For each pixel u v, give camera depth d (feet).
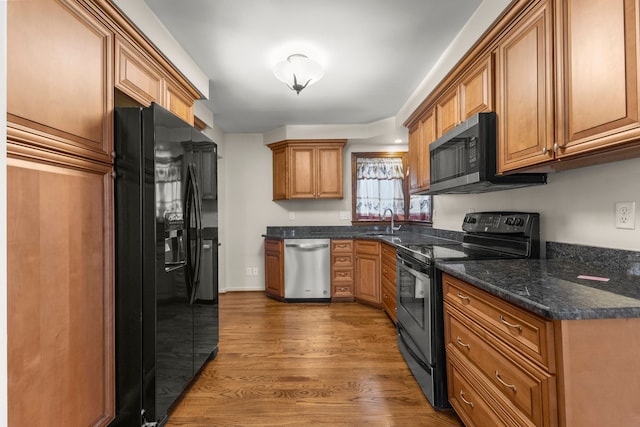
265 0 5.65
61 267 4.03
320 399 6.16
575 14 3.83
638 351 2.96
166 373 5.39
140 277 5.05
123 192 5.04
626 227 4.34
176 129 5.80
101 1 4.68
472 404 4.62
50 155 3.89
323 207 15.29
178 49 7.07
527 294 3.40
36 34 3.72
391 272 10.23
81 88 4.43
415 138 10.41
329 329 9.91
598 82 3.52
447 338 5.55
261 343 8.84
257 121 13.30
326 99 10.69
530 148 4.68
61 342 4.01
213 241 7.72
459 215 9.53
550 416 3.01
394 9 5.95
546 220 5.83
